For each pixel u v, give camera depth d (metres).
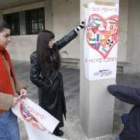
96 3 2.47
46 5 9.20
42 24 9.86
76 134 2.96
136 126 1.81
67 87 5.50
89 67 2.60
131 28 6.81
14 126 1.86
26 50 10.78
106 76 2.70
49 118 1.91
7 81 1.73
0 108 1.69
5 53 1.82
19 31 11.23
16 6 10.95
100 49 2.60
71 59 8.41
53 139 1.92
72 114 3.64
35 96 4.76
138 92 1.70
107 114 2.82
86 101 2.82
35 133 1.81
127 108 3.88
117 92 1.87
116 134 2.91
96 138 2.82
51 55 2.64
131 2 6.70
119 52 7.30
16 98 1.75
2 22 1.70
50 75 2.64
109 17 2.57
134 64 6.86
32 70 2.53
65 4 8.47
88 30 2.53
